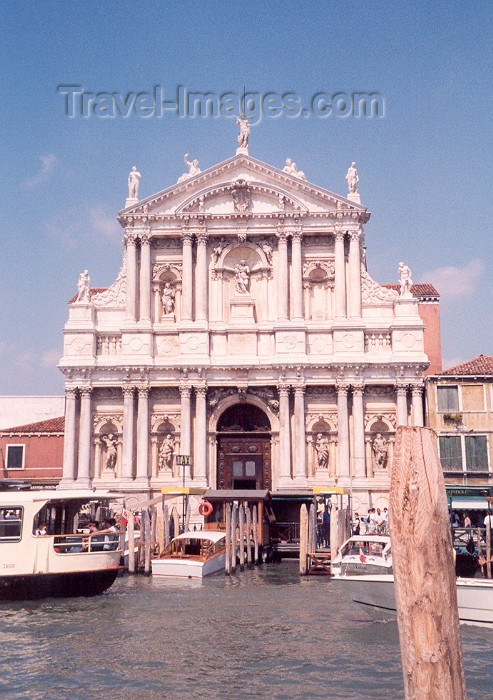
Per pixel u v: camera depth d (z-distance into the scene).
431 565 10.85
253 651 26.33
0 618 31.91
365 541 35.91
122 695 21.58
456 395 60.00
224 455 62.84
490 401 59.44
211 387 62.34
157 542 49.06
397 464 11.27
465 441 59.09
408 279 63.16
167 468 61.94
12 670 24.02
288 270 63.28
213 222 63.84
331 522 46.16
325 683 22.61
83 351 62.50
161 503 55.47
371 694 21.53
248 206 63.72
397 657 25.53
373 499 60.16
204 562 43.78
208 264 64.12
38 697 21.45
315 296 63.88
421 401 61.06
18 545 36.16
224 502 54.31
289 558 56.53
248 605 35.03
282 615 32.59
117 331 63.28
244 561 49.09
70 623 30.83
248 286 63.94
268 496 55.28
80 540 37.97
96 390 62.84
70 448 61.31
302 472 60.56
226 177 64.12
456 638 10.86
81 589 37.16
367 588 32.47
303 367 61.44
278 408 62.12
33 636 28.53
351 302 62.47
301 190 63.47
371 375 61.69
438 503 11.02
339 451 60.72
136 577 44.78
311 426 61.91
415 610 10.82
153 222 64.06
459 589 30.50
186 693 21.72
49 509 38.78
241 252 64.50
